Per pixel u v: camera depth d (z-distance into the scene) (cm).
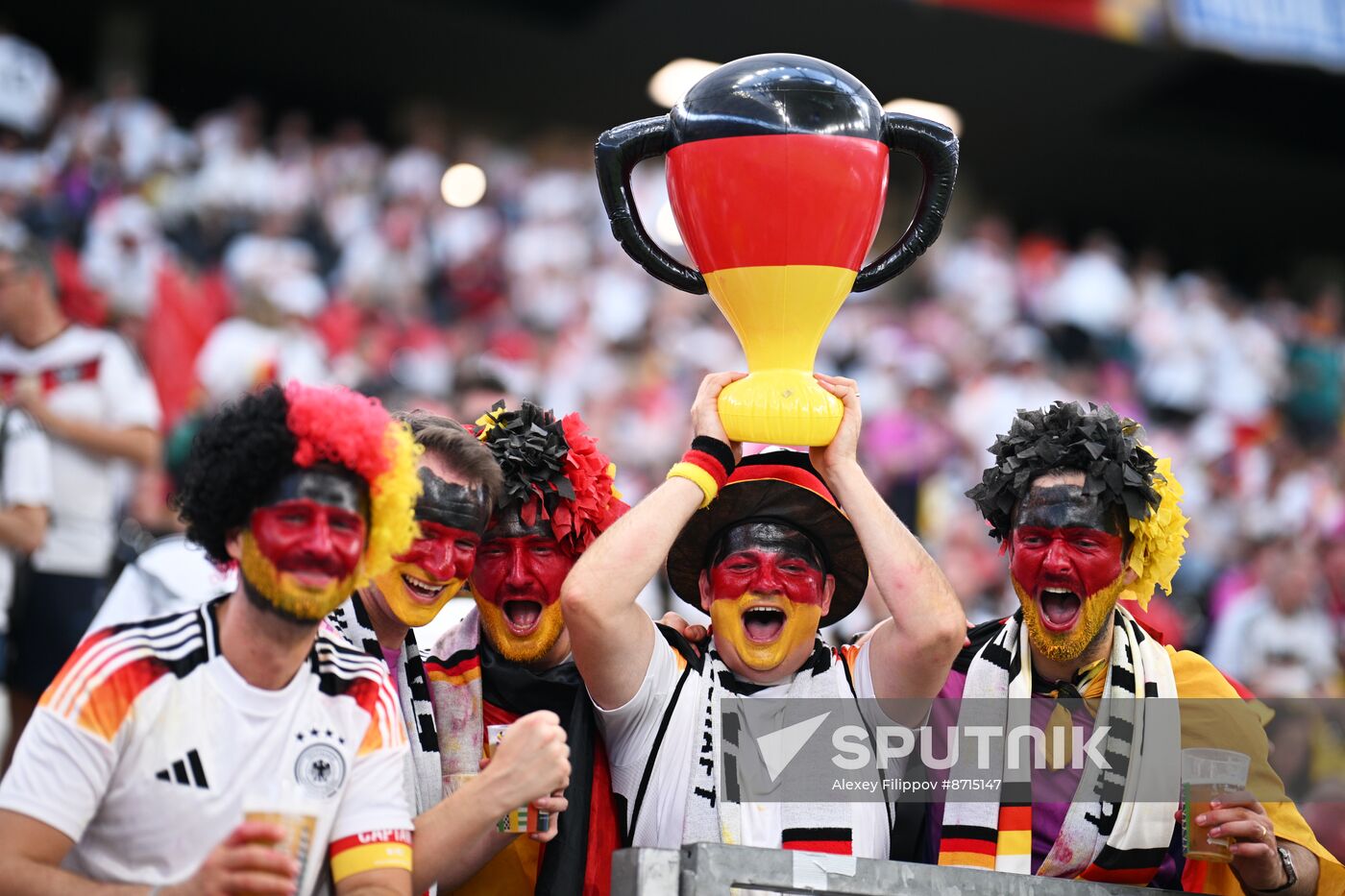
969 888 959
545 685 1130
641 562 1059
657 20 5628
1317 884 1107
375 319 3988
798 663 1145
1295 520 4025
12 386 1839
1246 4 5616
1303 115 6297
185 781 848
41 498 1705
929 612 1070
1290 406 5206
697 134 1031
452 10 5581
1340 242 7175
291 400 866
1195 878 1141
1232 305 5544
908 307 5125
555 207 4847
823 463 1104
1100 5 5428
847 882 925
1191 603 3500
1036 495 1145
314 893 890
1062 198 6944
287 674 880
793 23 5588
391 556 912
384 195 4647
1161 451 4525
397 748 912
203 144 4319
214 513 862
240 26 5628
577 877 1071
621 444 3688
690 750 1104
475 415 2002
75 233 3822
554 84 6125
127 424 1864
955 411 4228
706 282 1080
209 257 4041
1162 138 6450
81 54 5528
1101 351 5078
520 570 1119
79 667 853
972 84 6091
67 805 829
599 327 4409
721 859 898
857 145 1021
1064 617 1146
